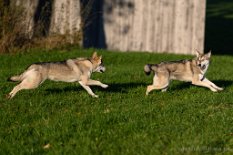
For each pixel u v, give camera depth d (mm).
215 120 11773
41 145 10461
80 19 25672
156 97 14359
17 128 11406
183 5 26688
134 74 18531
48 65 13852
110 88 15656
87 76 14375
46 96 14312
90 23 26984
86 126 11375
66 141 10570
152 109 12688
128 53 24594
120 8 27312
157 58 23938
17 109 12953
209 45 34438
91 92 14383
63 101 13664
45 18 25531
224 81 17453
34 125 11656
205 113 12453
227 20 46156
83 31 25844
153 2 26953
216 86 15312
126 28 27391
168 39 27078
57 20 25688
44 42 24453
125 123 11500
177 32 26938
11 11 23609
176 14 26859
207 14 50094
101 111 12695
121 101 13953
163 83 14555
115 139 10555
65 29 25625
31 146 10328
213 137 10555
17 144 10445
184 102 13609
